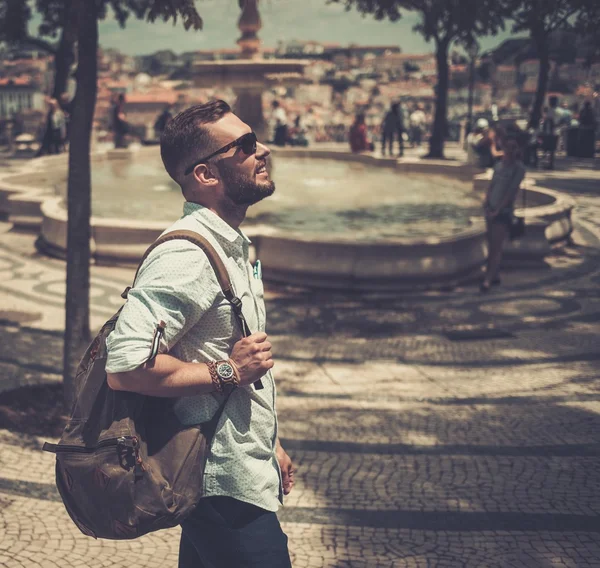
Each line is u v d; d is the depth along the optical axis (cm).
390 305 828
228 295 192
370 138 3356
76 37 457
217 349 194
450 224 1160
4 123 2975
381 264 873
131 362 176
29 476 405
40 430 464
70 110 469
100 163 2073
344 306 823
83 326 490
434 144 2567
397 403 534
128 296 185
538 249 1001
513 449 450
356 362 631
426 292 883
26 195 1250
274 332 722
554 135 2206
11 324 718
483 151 1811
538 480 407
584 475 412
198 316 188
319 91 12338
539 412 511
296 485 404
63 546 339
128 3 1354
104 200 1398
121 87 9138
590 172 2131
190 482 186
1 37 2239
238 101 1593
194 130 196
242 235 204
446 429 484
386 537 349
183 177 200
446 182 1780
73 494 184
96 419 185
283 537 203
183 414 192
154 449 186
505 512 371
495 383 575
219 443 193
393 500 386
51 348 644
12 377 562
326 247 880
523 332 718
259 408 201
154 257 188
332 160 2248
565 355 644
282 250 905
